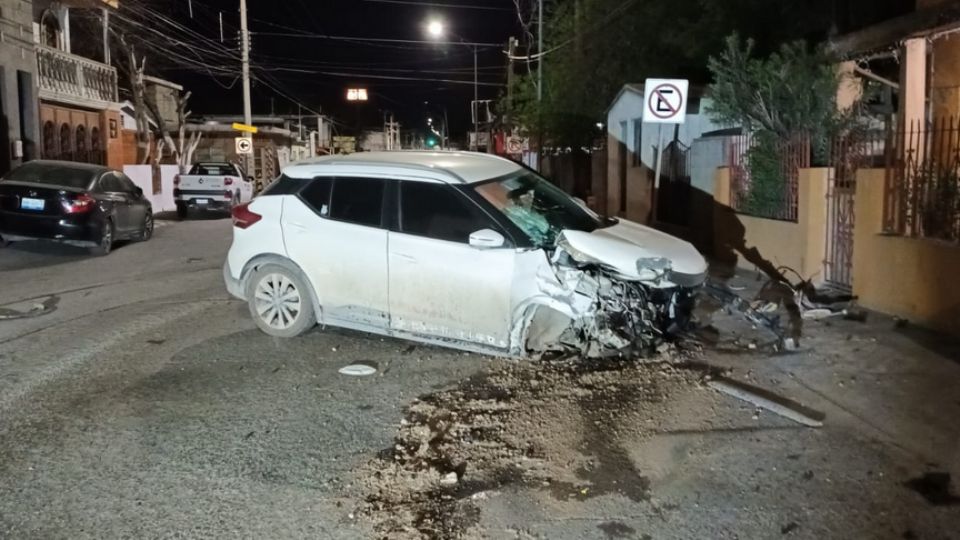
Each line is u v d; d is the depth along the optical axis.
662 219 16.83
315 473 4.92
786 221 10.49
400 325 7.30
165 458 5.14
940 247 7.42
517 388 6.30
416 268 7.11
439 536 4.18
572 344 6.89
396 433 5.52
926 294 7.63
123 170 27.50
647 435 5.36
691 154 14.52
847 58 11.73
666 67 20.80
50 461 5.11
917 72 10.60
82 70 25.47
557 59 27.84
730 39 11.96
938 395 5.90
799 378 6.37
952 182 7.50
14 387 6.54
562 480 4.77
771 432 5.36
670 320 7.04
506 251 6.81
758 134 11.27
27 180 14.16
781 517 4.31
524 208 7.30
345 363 7.08
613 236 7.18
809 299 9.03
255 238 7.87
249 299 7.98
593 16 24.02
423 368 6.90
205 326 8.56
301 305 7.74
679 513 4.37
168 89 42.06
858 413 5.64
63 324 8.77
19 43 20.61
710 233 13.57
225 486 4.75
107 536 4.20
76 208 13.75
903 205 8.12
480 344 7.01
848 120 10.39
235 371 6.91
